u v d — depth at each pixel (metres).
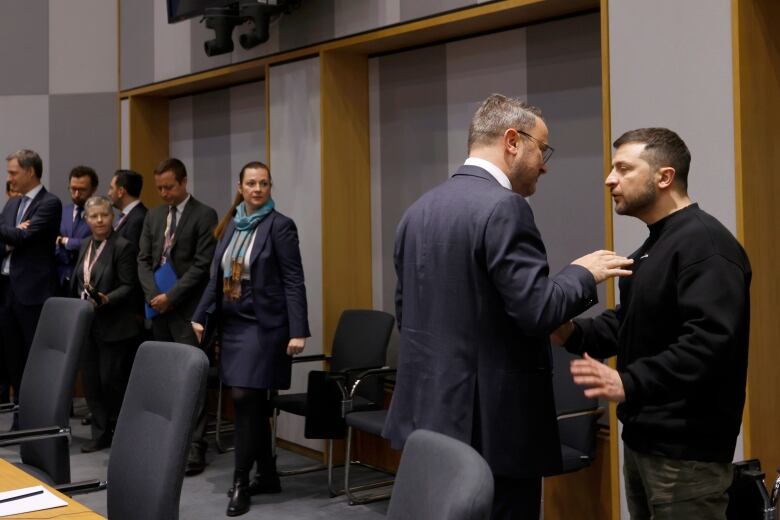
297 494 4.45
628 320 2.30
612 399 2.13
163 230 4.96
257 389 4.18
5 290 5.63
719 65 3.00
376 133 4.91
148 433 2.32
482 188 2.25
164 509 2.20
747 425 2.93
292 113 5.09
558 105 3.99
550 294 2.12
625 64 3.28
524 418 2.21
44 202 5.48
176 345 2.35
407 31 4.29
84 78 6.90
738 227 2.96
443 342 2.25
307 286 5.03
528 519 2.29
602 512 3.67
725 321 2.08
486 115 2.35
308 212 5.01
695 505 2.21
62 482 2.93
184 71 5.98
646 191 2.27
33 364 3.15
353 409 4.27
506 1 3.80
